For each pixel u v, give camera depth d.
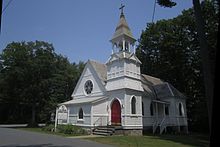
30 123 45.22
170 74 49.09
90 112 31.05
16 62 44.91
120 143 19.88
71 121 34.22
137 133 31.14
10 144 16.42
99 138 23.59
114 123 31.08
